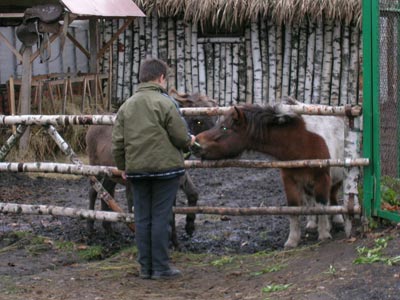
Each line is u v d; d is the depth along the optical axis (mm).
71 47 14305
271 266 6602
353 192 6898
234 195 9539
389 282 5695
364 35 6719
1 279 6414
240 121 6879
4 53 13000
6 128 11203
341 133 7281
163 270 6438
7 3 11305
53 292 6117
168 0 13320
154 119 6238
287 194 7148
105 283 6348
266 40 13695
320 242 7102
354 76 13477
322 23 13438
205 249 7344
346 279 5883
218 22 13805
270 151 7035
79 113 12148
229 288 6188
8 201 9266
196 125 7742
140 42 14117
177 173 6355
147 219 6457
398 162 7094
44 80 11758
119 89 14266
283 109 6918
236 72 13844
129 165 6309
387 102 6918
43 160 11148
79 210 7230
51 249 7270
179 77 14023
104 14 11031
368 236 6762
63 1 10328
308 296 5691
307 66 13578
